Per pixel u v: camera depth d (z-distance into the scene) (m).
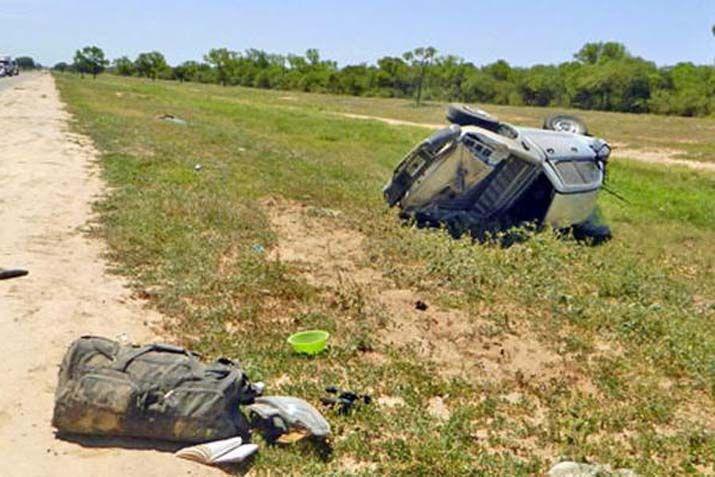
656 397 4.97
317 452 3.86
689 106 54.44
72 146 15.12
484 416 4.51
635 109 58.75
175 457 3.69
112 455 3.66
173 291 6.20
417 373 5.03
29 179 10.86
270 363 4.96
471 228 9.56
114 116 23.64
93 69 73.50
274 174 13.48
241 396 3.99
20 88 39.12
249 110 33.59
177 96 42.31
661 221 12.52
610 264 8.73
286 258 7.82
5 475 3.45
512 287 7.25
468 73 67.00
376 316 6.15
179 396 3.73
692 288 8.25
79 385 3.73
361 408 4.39
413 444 4.02
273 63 89.81
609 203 13.59
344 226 9.66
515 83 66.00
